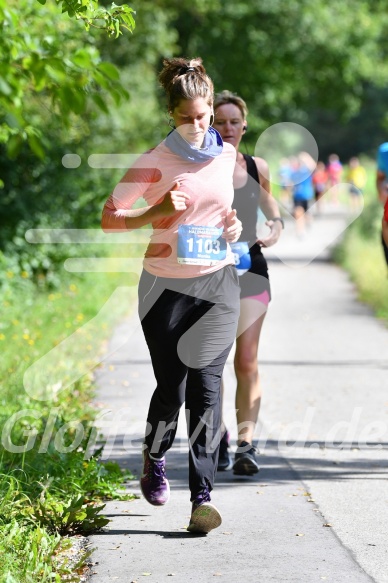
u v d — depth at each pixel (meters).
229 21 68.31
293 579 10.17
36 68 12.88
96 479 13.43
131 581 10.20
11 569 9.92
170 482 14.25
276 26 69.94
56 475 13.51
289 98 78.88
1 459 13.52
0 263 33.53
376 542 11.45
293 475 14.59
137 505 13.07
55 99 13.34
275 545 11.36
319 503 13.12
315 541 11.50
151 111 52.19
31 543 10.70
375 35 76.50
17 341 23.95
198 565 10.67
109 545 11.41
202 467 11.71
